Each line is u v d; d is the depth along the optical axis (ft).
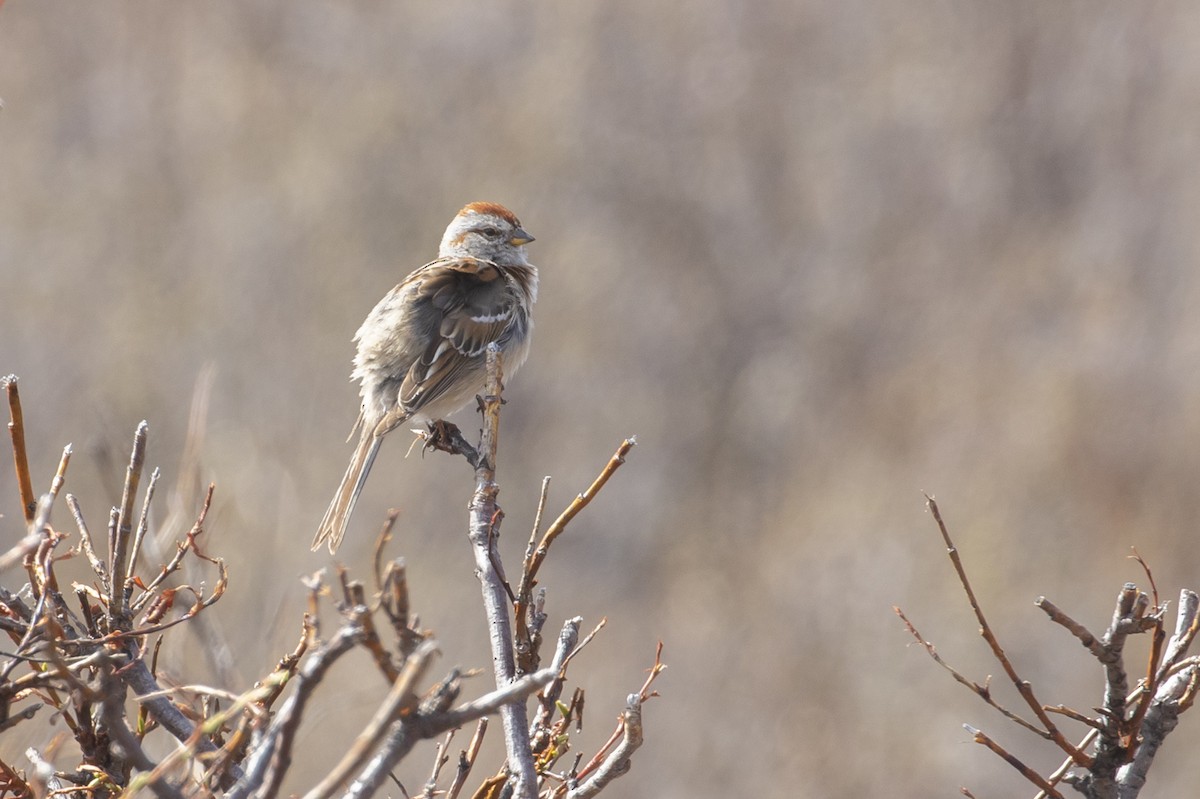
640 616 54.80
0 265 62.39
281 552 42.04
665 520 58.70
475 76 70.18
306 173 66.18
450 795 13.06
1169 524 55.01
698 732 48.37
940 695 48.11
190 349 60.08
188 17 70.69
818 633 51.60
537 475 60.44
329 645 9.17
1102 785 12.95
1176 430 57.47
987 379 62.54
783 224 70.28
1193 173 69.77
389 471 53.78
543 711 13.48
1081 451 57.41
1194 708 42.70
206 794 10.52
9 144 66.44
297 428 55.77
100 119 68.08
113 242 64.49
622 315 65.82
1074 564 53.93
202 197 66.23
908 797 45.96
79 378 57.88
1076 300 66.44
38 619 11.65
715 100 71.51
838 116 72.64
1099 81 73.31
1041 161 72.33
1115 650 12.67
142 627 13.04
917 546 54.39
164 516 25.77
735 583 55.26
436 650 8.82
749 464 61.93
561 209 67.97
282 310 62.39
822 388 64.49
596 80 70.74
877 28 74.69
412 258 65.21
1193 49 73.20
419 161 67.51
